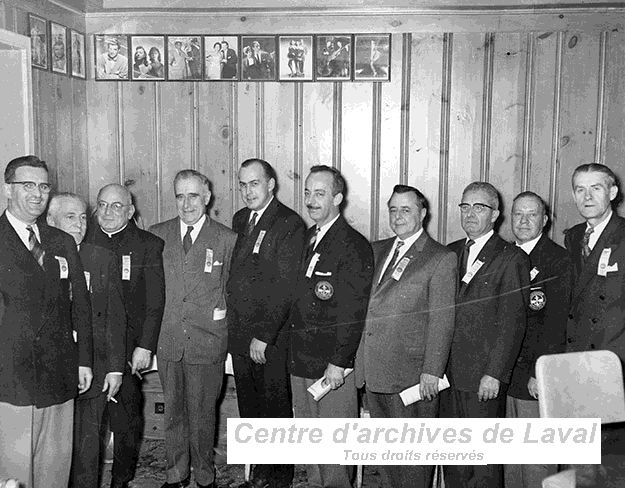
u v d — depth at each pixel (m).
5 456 2.47
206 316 3.19
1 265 2.47
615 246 2.79
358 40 4.04
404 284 2.89
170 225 3.32
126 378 3.23
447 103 4.03
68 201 2.86
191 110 4.18
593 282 2.81
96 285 2.90
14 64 3.42
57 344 2.56
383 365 2.90
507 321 2.81
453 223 4.07
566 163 4.00
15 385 2.47
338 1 4.03
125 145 4.24
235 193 4.19
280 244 3.12
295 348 3.03
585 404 2.32
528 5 3.94
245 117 4.14
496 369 2.79
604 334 2.77
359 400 3.59
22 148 3.44
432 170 4.06
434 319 2.85
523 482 2.79
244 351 3.17
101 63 4.20
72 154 4.05
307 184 2.99
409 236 2.97
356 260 2.94
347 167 4.11
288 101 4.11
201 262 3.22
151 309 3.15
